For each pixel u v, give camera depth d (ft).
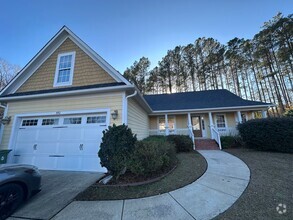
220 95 50.52
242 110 41.42
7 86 25.49
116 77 22.80
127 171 16.53
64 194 12.63
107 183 14.60
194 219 8.91
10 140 22.94
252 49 81.82
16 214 9.79
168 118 47.88
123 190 13.17
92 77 23.97
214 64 92.58
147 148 16.81
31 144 22.50
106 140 16.25
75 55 25.71
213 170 18.01
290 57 67.82
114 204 10.93
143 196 12.07
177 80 99.14
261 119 28.66
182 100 51.26
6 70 72.49
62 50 26.66
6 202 9.78
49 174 18.31
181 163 21.42
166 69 102.17
